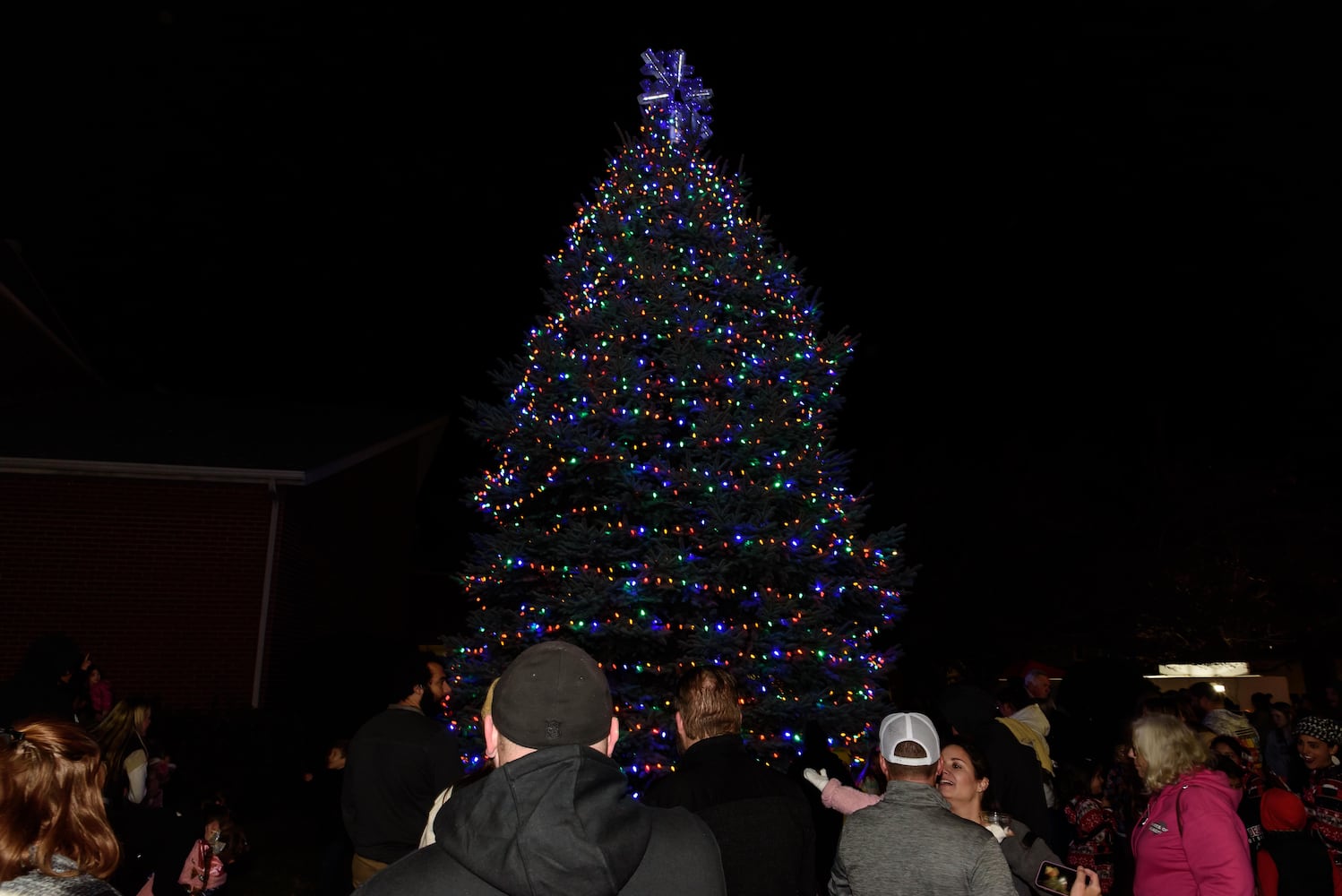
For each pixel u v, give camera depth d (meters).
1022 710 6.98
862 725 8.55
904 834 3.58
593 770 2.09
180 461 13.76
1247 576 28.27
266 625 13.60
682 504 8.75
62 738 2.34
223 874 7.05
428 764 5.25
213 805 7.18
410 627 26.61
